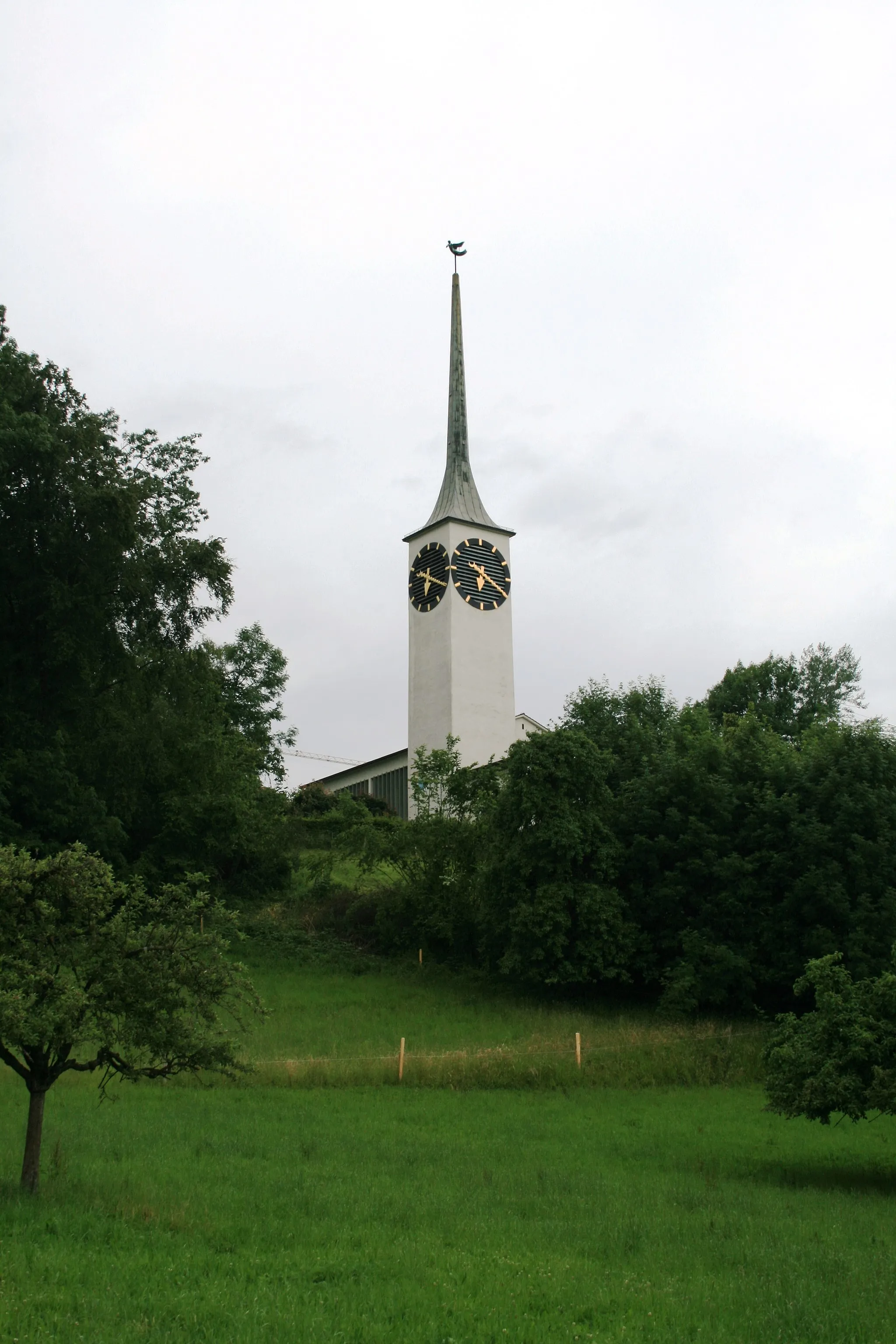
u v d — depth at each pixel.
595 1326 11.08
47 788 42.09
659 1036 35.44
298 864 53.91
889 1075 20.70
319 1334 10.26
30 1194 14.95
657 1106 28.84
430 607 81.12
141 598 44.81
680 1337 10.78
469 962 46.25
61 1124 21.20
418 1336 10.45
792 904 40.44
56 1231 13.38
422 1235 14.20
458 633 79.25
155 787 49.94
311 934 48.00
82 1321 10.40
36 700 44.34
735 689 74.69
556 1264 13.08
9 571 42.97
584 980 40.34
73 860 16.28
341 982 42.38
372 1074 30.02
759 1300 12.02
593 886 41.69
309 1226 14.30
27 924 16.08
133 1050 18.11
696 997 39.44
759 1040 36.03
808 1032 22.31
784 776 43.31
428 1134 23.19
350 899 51.09
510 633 81.25
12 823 40.88
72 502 42.22
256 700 72.19
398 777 86.88
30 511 42.50
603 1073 31.81
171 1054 16.53
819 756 43.06
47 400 45.06
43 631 43.94
